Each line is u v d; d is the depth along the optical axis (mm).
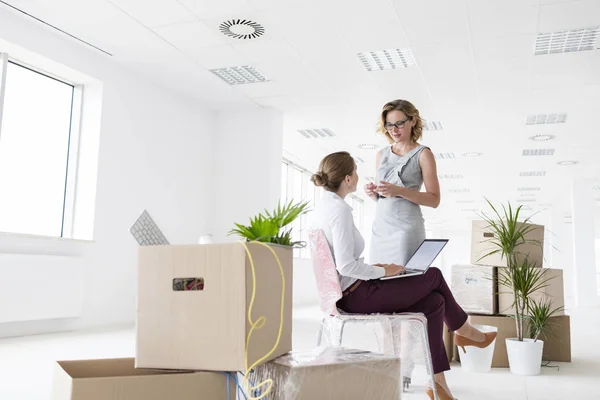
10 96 4984
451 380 2938
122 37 5082
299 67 5734
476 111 7078
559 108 6859
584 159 9812
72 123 5594
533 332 3576
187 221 6855
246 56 5488
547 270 3697
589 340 5270
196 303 1321
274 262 1434
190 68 5883
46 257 4797
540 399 2502
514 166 10570
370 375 1437
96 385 1178
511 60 5348
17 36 4641
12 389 2475
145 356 1336
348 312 2129
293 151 9820
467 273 3721
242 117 7375
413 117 2588
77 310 5094
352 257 1993
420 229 2494
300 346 4211
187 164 6887
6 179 4926
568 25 4586
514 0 4180
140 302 1355
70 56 5180
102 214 5531
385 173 2645
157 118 6371
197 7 4434
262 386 1382
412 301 2109
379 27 4703
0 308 4379
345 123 7918
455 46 5055
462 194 14078
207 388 1299
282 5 4355
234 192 7277
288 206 1543
